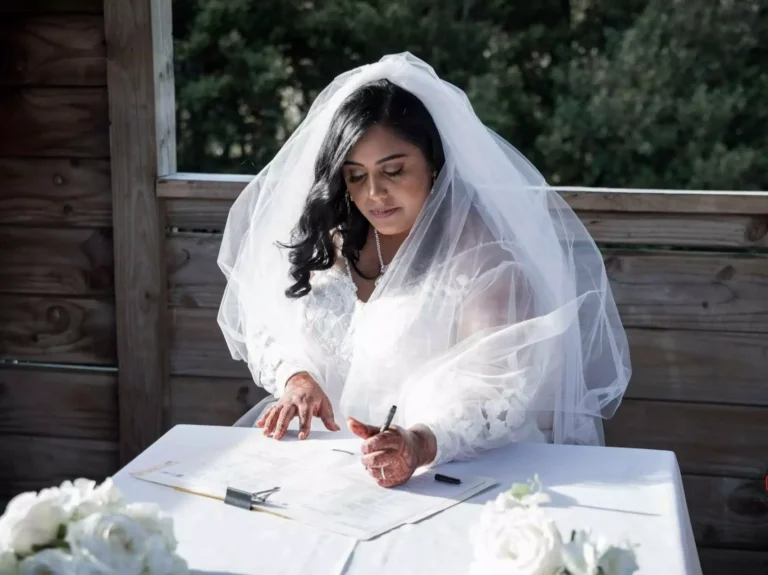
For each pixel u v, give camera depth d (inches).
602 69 272.2
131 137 118.5
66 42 119.6
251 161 281.6
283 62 279.9
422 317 91.5
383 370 92.2
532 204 94.8
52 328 126.3
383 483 70.6
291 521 65.2
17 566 48.9
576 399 95.2
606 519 65.2
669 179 271.6
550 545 50.4
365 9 275.3
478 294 90.7
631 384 116.6
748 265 112.7
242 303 101.2
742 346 114.1
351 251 99.0
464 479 71.9
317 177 97.4
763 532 116.3
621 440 117.4
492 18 275.4
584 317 100.4
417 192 92.3
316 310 98.8
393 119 90.3
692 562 61.4
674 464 74.8
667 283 114.3
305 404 85.3
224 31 278.1
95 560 48.6
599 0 273.0
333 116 93.7
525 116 276.5
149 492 70.0
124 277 121.5
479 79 273.0
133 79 117.3
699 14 267.7
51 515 50.7
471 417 77.4
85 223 123.4
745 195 110.7
